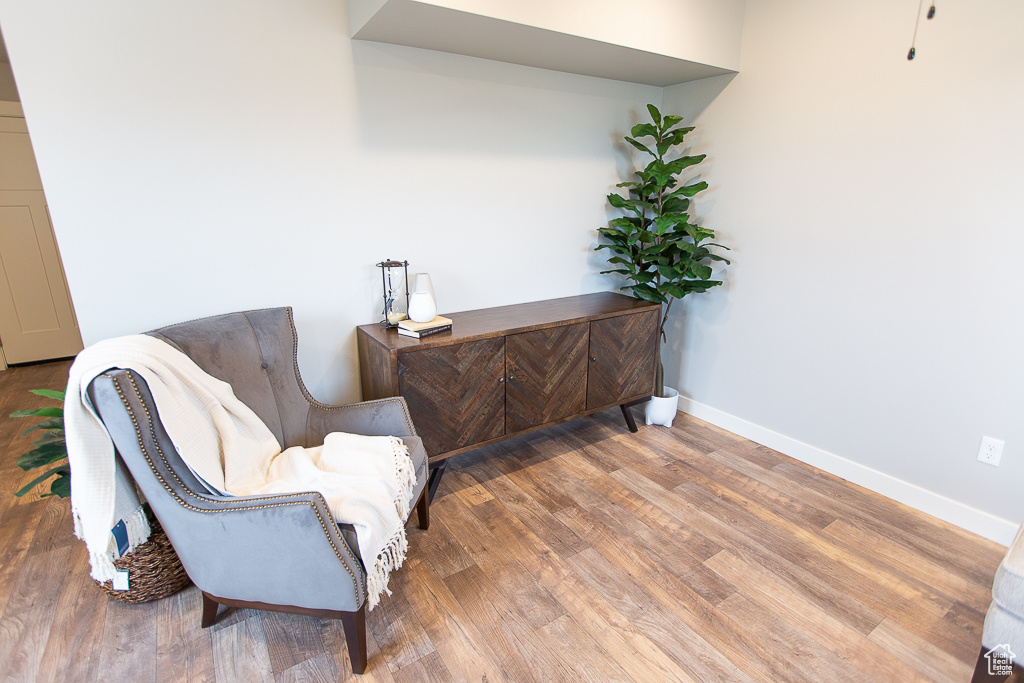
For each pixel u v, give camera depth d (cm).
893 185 211
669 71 262
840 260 232
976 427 200
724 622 161
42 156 165
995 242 186
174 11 175
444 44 217
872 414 231
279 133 201
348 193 221
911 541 199
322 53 204
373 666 145
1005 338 188
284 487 154
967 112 187
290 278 216
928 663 147
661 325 292
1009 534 196
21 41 157
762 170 257
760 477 245
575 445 275
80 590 172
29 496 225
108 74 169
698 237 255
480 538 199
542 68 257
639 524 208
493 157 255
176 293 195
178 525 135
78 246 175
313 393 233
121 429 127
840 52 220
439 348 210
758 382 276
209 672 143
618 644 153
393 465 165
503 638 154
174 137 183
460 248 256
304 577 133
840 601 169
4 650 149
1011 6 173
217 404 159
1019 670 123
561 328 244
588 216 298
